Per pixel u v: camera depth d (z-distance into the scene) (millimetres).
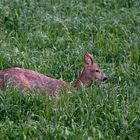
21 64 16359
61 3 20016
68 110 14000
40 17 18969
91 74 15656
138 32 18953
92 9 20062
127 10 20297
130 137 13586
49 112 13945
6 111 13953
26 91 14836
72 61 16875
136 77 16156
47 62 16703
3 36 18031
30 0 19812
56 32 18453
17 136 13250
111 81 16078
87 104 14297
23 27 18438
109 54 17391
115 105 14344
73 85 15500
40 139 13109
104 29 18719
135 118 13969
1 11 18938
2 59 16422
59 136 13195
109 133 13617
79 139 13117
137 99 15055
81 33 18453
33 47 17656
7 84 14781
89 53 16547
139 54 17359
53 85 15227
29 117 13789
